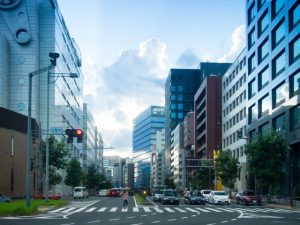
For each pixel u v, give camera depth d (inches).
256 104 2795.3
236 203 2087.8
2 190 2311.8
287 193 2165.4
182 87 6875.0
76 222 874.8
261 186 2097.7
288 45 2223.2
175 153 6378.0
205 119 4325.8
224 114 3996.1
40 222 869.8
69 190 4389.8
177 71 6914.4
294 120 2166.6
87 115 6018.7
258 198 1892.2
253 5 2933.1
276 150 2012.8
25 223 842.8
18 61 3769.7
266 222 909.2
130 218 1011.3
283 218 1051.3
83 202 2117.4
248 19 3024.1
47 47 3885.3
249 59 3002.0
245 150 2068.2
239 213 1258.6
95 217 1042.7
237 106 3427.7
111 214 1171.9
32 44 3796.8
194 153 5167.3
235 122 3496.6
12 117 2474.2
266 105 2605.8
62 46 4249.5
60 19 4190.5
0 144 2322.8
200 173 3617.1
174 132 6540.4
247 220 968.3
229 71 3769.7
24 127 2586.1
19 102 3713.1
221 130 4160.9
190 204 1945.1
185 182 5246.1
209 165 3526.1
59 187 3821.4
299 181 2130.9
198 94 4862.2
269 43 2536.9
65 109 4256.9
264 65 2630.4
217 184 3523.6
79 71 5521.7
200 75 6141.7
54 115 3718.0
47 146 1633.9
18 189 2460.6
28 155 1189.7
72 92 4795.8
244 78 3201.3
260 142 2020.2
